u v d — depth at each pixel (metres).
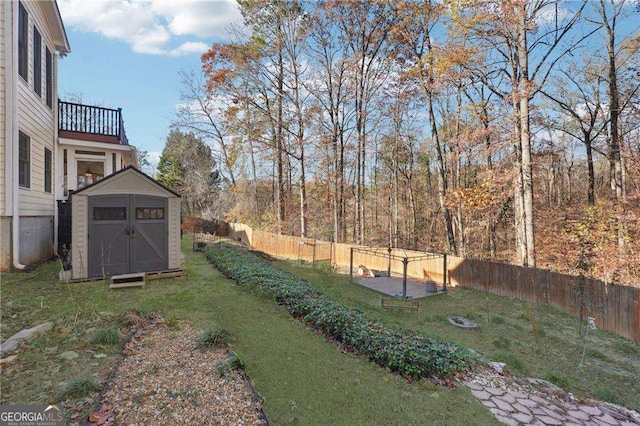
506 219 16.20
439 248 19.95
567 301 7.78
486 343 5.65
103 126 11.30
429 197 22.28
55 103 9.76
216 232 22.91
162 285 6.66
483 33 11.59
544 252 12.77
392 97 17.27
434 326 6.47
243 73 17.97
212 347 3.71
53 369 3.01
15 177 6.68
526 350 5.46
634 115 11.12
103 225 6.67
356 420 2.82
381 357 3.97
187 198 28.25
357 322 4.76
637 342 6.19
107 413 2.40
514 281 9.00
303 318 5.27
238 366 3.29
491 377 4.02
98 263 6.59
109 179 6.72
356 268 12.71
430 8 13.30
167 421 2.36
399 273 12.09
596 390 4.20
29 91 7.66
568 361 5.16
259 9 17.55
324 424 2.72
